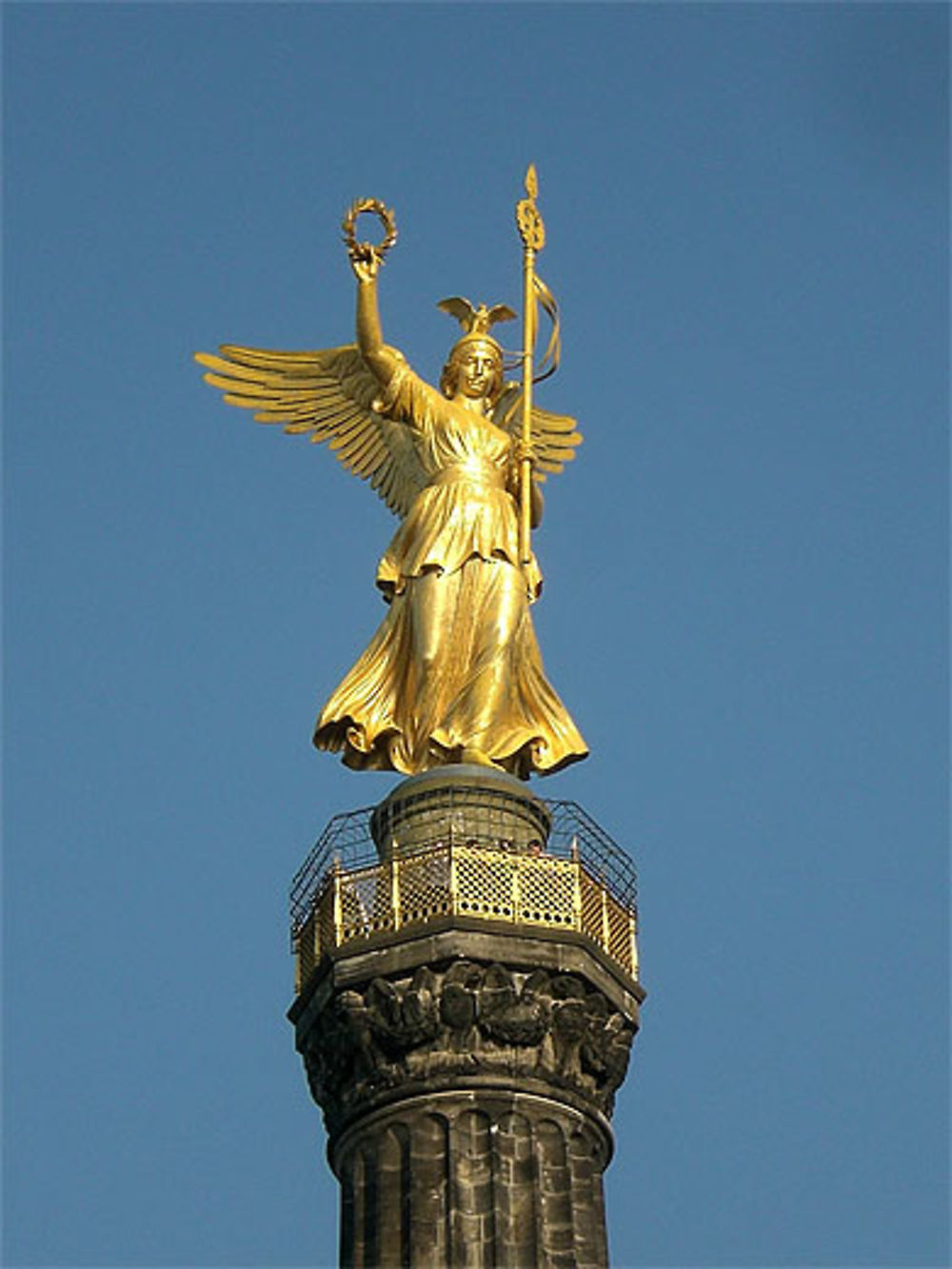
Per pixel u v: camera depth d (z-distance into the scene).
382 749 116.25
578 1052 106.69
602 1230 104.25
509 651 116.00
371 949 106.81
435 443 120.50
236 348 124.06
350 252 121.50
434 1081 105.06
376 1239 103.00
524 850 109.12
